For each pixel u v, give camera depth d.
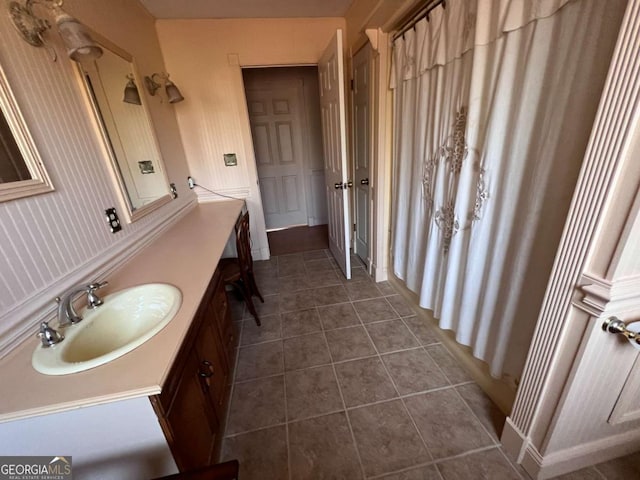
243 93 2.60
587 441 1.07
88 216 1.22
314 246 3.59
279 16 2.39
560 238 0.84
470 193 1.27
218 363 1.32
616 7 0.68
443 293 1.59
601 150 0.69
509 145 1.04
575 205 0.78
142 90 1.88
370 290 2.53
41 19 1.06
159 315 1.11
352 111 2.66
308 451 1.26
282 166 4.11
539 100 0.93
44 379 0.72
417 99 1.61
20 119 0.93
